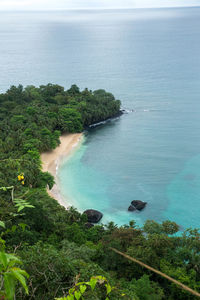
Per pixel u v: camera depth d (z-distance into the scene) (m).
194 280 35.00
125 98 188.00
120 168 96.06
